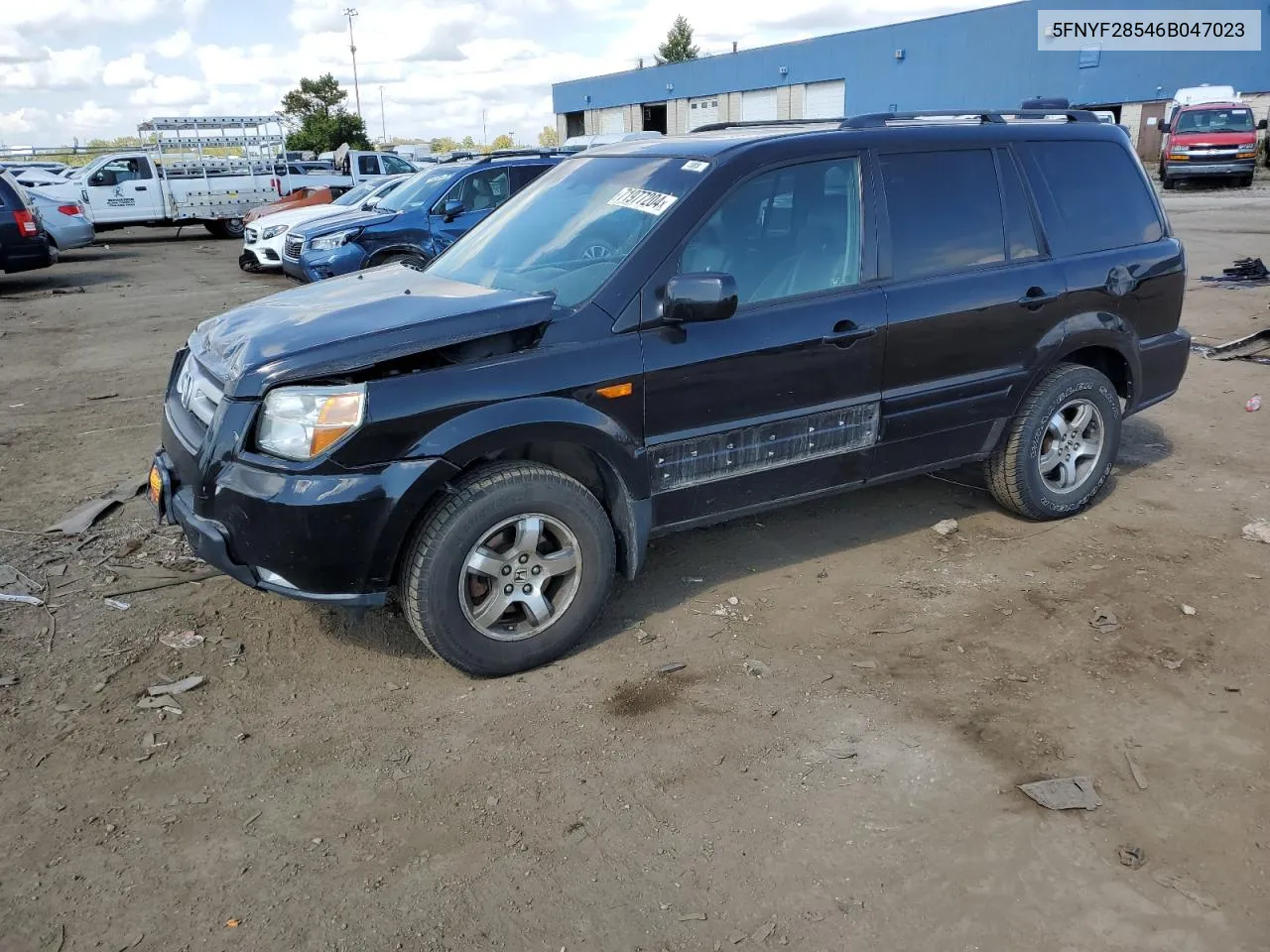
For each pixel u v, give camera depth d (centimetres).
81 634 387
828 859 264
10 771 304
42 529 495
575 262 382
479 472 338
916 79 3875
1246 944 234
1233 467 561
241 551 325
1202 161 2558
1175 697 334
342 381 316
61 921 246
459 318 332
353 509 313
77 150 3634
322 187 2181
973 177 440
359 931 243
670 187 383
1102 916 243
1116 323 477
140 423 695
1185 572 427
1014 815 279
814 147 399
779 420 390
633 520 368
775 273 389
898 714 328
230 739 321
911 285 415
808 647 373
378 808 287
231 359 338
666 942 238
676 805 286
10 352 982
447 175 1295
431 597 331
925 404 427
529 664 357
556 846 271
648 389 356
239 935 242
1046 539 468
